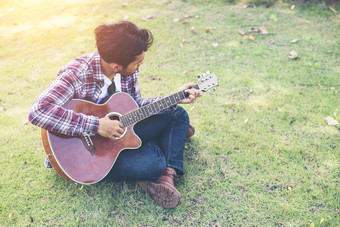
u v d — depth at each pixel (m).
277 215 2.02
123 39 1.68
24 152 2.50
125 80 2.17
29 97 3.14
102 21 4.64
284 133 2.66
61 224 1.98
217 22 4.54
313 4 4.84
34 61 3.71
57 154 1.89
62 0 5.39
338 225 1.93
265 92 3.15
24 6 5.22
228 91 3.18
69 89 1.86
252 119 2.82
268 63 3.60
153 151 2.10
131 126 2.11
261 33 4.20
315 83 3.24
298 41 4.00
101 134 1.93
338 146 2.51
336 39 4.00
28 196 2.14
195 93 2.13
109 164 1.98
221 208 2.08
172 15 4.77
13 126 2.75
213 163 2.40
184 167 2.38
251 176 2.29
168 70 3.53
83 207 2.08
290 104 2.98
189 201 2.13
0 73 3.49
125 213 2.05
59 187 2.21
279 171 2.32
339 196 2.11
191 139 2.63
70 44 4.07
